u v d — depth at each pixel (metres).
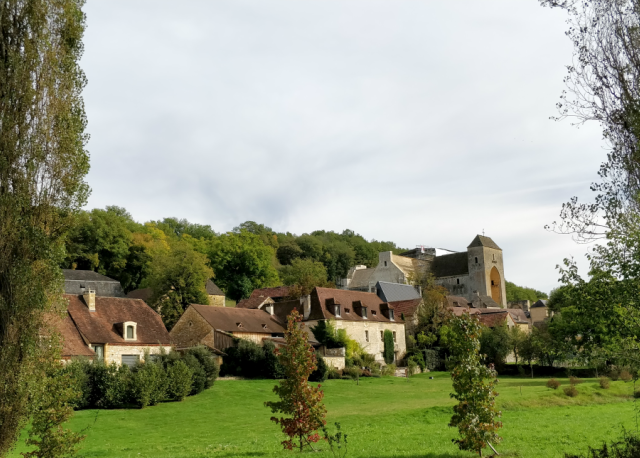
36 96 16.05
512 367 65.06
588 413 33.00
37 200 15.88
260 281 97.81
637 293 13.76
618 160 13.62
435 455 19.86
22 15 16.23
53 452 17.06
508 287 159.38
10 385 14.84
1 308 14.84
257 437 26.88
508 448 21.17
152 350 46.28
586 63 13.99
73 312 44.34
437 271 113.00
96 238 85.88
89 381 36.06
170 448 24.16
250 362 49.31
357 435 25.92
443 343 70.56
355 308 66.75
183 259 66.75
